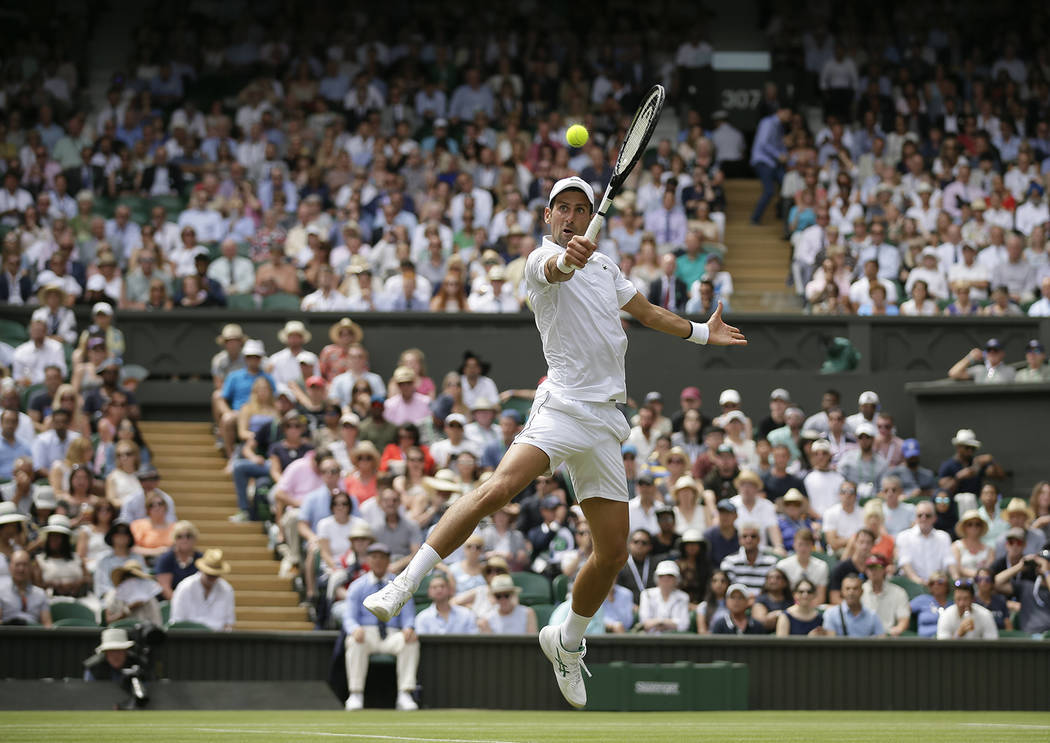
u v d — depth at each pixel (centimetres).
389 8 3284
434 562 661
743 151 3078
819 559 1695
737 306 2675
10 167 2767
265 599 1781
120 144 2842
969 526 1777
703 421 2059
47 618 1560
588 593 728
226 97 3134
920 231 2655
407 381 2077
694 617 1620
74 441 1855
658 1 3334
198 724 1016
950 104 3070
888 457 2078
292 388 2128
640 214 2664
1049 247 2612
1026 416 2152
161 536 1770
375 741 741
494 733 844
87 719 1128
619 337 701
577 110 3091
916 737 817
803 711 1478
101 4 3375
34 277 2459
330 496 1791
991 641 1534
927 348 2362
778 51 3294
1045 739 799
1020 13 3309
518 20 3300
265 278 2462
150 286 2420
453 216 2617
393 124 3020
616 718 1242
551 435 682
